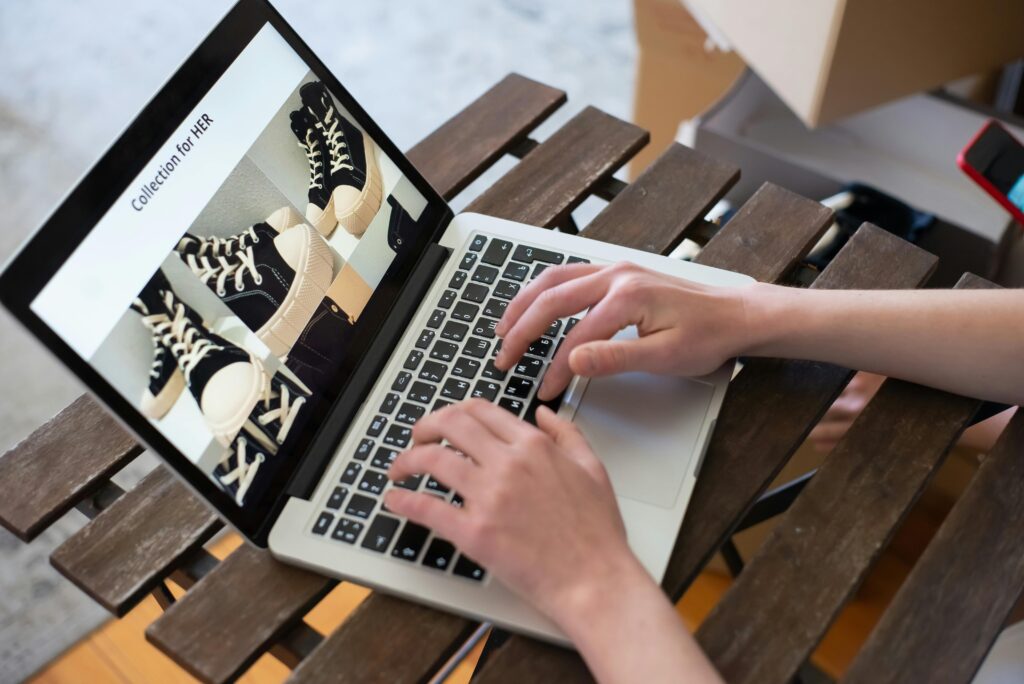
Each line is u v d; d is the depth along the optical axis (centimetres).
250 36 65
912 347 64
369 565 58
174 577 64
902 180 126
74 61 199
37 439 70
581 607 52
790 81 99
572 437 59
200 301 59
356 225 70
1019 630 74
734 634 57
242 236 63
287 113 67
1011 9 97
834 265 75
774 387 67
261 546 59
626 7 201
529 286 68
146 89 193
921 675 56
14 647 124
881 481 62
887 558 120
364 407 65
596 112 88
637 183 82
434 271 73
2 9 210
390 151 74
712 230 81
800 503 62
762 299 65
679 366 63
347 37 199
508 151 89
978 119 120
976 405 66
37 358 154
